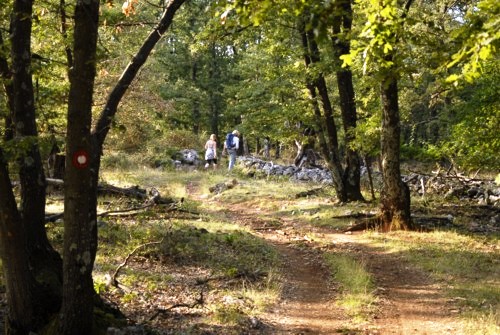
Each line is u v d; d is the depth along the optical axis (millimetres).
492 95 13953
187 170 27719
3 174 5180
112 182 19844
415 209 16984
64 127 11086
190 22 31953
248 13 4477
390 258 11008
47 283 5562
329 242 12586
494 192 18609
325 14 3990
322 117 18219
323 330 6938
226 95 39031
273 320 7223
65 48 9867
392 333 6855
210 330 6523
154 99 23906
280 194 20031
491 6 4441
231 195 20000
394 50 7238
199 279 8688
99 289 7301
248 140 46812
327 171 24422
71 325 5223
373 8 5230
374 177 22188
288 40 18156
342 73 17859
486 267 10109
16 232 5297
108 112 5668
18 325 5387
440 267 10031
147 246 9898
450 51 6160
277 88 19250
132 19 9695
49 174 14953
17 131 5520
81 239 5180
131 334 5730
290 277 9617
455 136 15375
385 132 13820
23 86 5500
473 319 7184
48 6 8344
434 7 17484
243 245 11273
